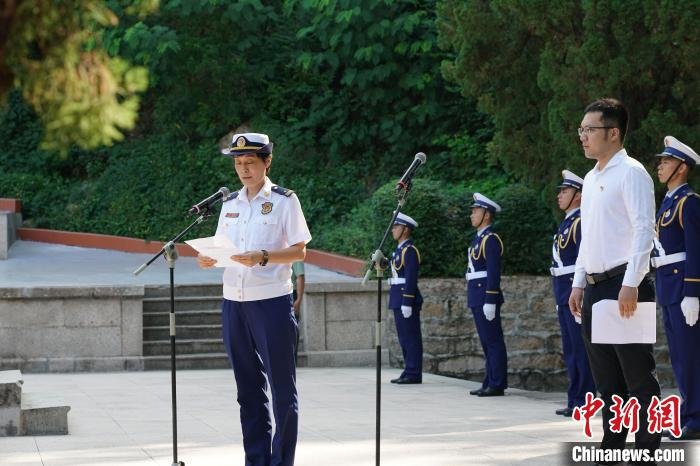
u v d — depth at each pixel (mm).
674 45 18406
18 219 29844
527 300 20594
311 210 27578
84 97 5422
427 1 27656
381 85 28562
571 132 19234
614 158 8891
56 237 29359
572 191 14016
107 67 5453
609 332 8758
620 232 8789
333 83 30469
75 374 19141
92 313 19594
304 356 20188
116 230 28969
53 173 31969
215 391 16312
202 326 20797
